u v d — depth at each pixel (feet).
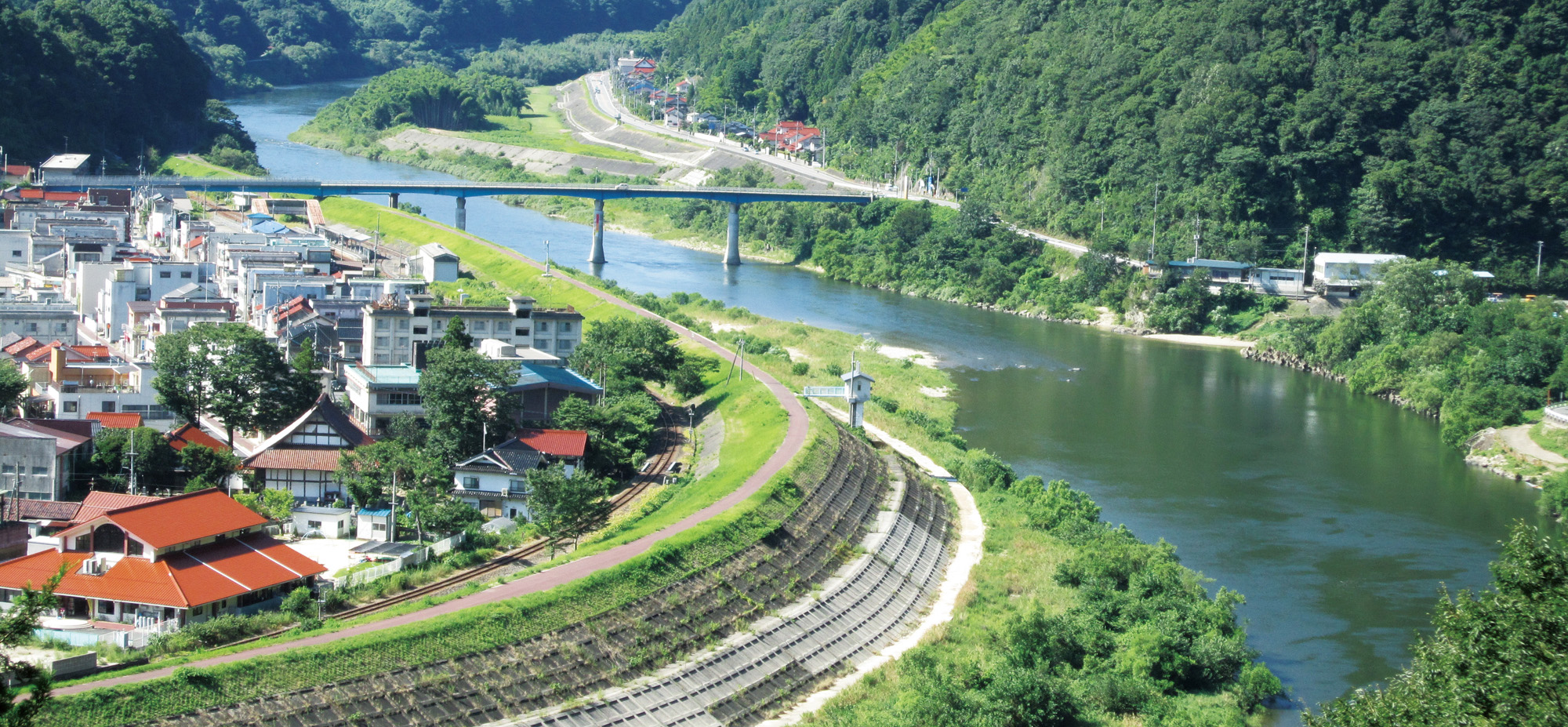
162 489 407.23
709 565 355.77
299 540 377.30
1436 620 209.26
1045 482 500.74
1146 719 302.66
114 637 294.05
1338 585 400.26
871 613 362.53
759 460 446.60
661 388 605.73
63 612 309.01
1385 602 387.75
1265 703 319.88
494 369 453.17
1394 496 494.59
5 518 361.30
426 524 378.94
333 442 426.10
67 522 357.20
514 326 559.79
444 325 547.49
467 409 434.30
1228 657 328.49
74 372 482.28
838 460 458.09
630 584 334.44
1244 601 372.79
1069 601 374.02
